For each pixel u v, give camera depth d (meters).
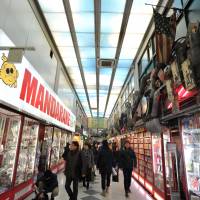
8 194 3.67
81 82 13.03
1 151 4.02
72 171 4.05
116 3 5.64
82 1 5.56
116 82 12.83
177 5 4.44
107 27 6.75
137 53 8.59
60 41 7.68
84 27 6.75
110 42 7.72
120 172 10.64
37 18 5.76
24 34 4.76
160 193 4.38
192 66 2.63
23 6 4.68
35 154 5.38
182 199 3.72
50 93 6.27
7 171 3.97
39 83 4.95
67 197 4.65
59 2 5.56
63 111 9.09
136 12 5.97
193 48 2.61
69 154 4.24
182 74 3.12
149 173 5.66
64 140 10.48
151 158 5.35
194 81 2.64
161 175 4.45
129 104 9.44
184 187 3.70
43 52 6.55
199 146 3.06
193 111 3.05
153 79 4.98
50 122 6.29
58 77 8.79
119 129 12.95
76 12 6.01
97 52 8.60
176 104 3.56
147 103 5.33
